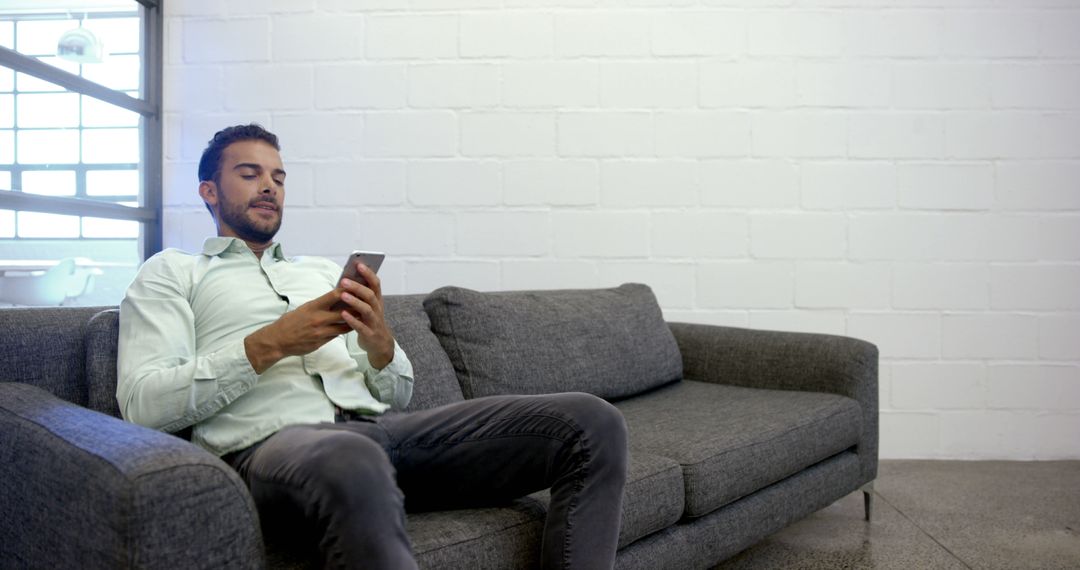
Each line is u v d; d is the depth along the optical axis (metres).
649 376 2.33
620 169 2.78
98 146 2.52
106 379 1.39
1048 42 2.78
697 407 2.11
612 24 2.76
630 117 2.78
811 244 2.80
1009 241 2.80
